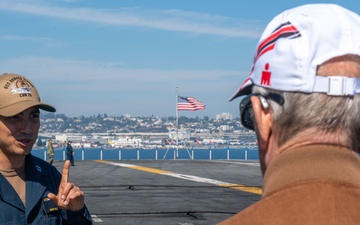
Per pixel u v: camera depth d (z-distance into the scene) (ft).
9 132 12.06
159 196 56.39
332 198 4.93
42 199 12.28
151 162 121.80
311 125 5.32
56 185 12.89
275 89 5.45
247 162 122.01
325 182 5.03
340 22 5.34
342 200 4.93
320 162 5.19
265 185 5.42
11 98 12.09
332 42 5.27
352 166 5.23
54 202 11.90
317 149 5.27
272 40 5.52
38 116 12.55
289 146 5.41
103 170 94.63
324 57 5.24
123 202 51.57
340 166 5.16
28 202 12.14
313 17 5.38
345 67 5.28
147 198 54.70
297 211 4.94
